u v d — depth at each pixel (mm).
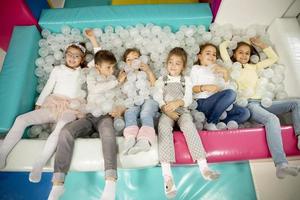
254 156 1718
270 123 1758
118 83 1994
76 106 1857
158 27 2254
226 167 1763
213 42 2299
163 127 1670
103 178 1720
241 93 2012
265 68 2205
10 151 1679
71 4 2924
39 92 2164
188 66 2182
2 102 1861
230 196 1705
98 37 2297
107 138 1608
